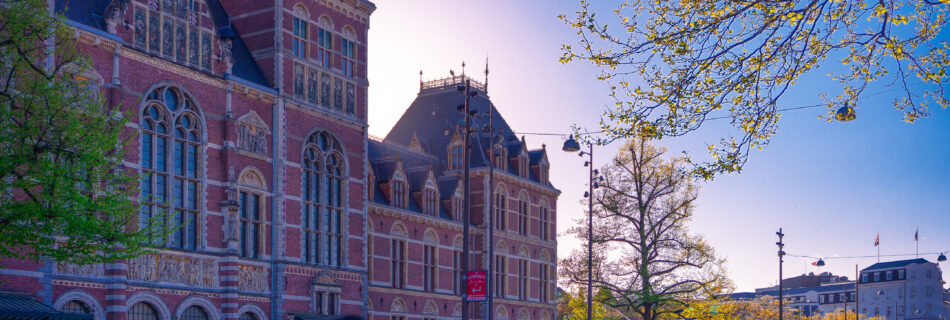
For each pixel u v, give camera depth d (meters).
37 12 30.31
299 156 53.03
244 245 49.47
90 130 30.08
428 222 69.12
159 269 44.16
